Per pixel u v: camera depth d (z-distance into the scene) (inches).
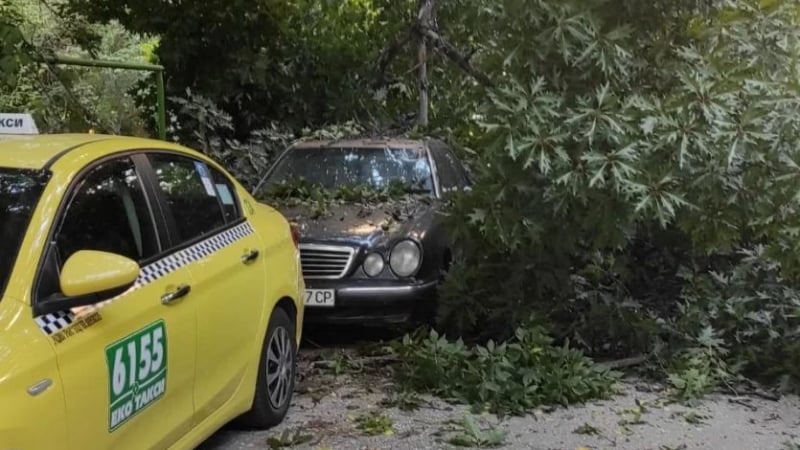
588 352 262.1
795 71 246.2
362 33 440.8
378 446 190.2
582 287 263.7
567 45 227.0
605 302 252.4
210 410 163.8
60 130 290.0
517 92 225.1
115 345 128.4
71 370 117.5
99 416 123.2
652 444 194.7
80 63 283.4
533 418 212.2
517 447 191.3
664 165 225.9
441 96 416.2
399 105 450.3
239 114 438.9
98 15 418.0
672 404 224.8
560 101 227.5
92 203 141.3
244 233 190.4
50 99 292.0
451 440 194.2
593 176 220.4
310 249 260.2
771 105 227.1
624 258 262.7
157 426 141.6
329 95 438.9
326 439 193.9
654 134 225.0
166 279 148.6
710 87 225.0
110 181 148.7
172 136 409.7
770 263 249.8
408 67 441.4
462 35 408.5
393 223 272.8
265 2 412.2
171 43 414.6
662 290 279.6
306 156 321.4
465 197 249.6
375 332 291.7
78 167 141.9
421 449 189.2
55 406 112.7
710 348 240.2
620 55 230.2
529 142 220.4
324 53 437.7
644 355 252.4
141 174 159.2
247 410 186.1
